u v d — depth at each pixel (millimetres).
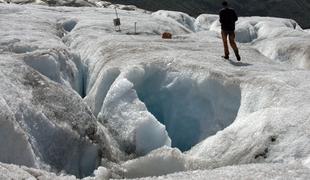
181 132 16141
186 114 16266
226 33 18469
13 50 19891
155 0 122000
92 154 13133
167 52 19609
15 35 22328
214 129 15383
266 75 15781
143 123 14594
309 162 9617
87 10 38562
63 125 12859
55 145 12477
